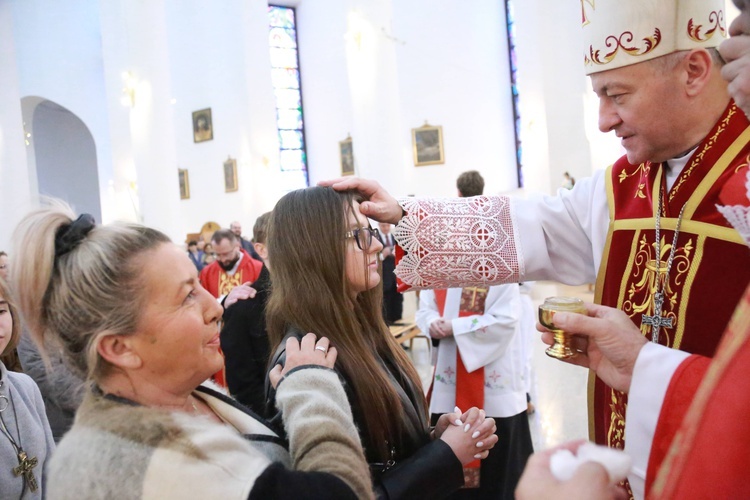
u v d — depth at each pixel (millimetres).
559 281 1740
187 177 16750
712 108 1241
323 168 16641
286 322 1531
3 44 11641
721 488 606
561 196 1704
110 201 17812
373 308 1640
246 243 10086
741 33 775
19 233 1014
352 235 1494
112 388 1033
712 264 1221
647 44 1199
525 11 11930
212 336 1101
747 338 636
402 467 1350
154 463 875
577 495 632
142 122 13297
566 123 11859
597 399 1479
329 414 1139
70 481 892
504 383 3039
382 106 11023
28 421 1709
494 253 1690
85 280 982
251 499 881
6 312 1690
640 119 1245
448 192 13258
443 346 3213
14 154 11672
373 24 10984
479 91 13391
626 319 1155
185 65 16422
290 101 16766
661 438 1026
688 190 1280
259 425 1267
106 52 14453
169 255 1050
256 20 14914
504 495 2934
